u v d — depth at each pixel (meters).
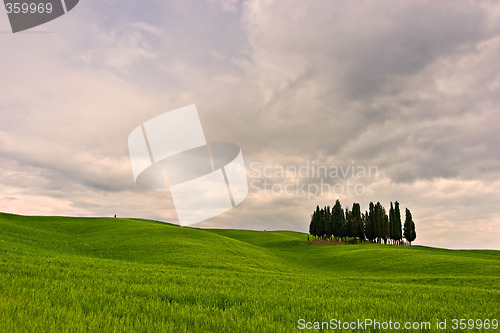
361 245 93.00
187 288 16.33
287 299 14.66
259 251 76.62
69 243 58.62
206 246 62.03
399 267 55.09
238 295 14.72
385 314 12.23
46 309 9.28
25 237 55.50
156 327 8.42
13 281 14.16
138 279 19.61
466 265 51.12
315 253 85.88
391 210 118.06
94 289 14.21
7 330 7.14
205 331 8.56
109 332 7.75
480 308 14.15
